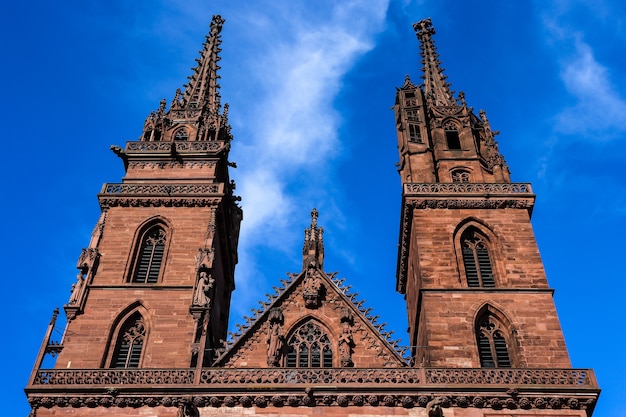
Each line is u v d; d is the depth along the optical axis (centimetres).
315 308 6194
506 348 5884
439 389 5362
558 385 5375
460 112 7944
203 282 6191
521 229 6594
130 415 5334
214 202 6862
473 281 6312
